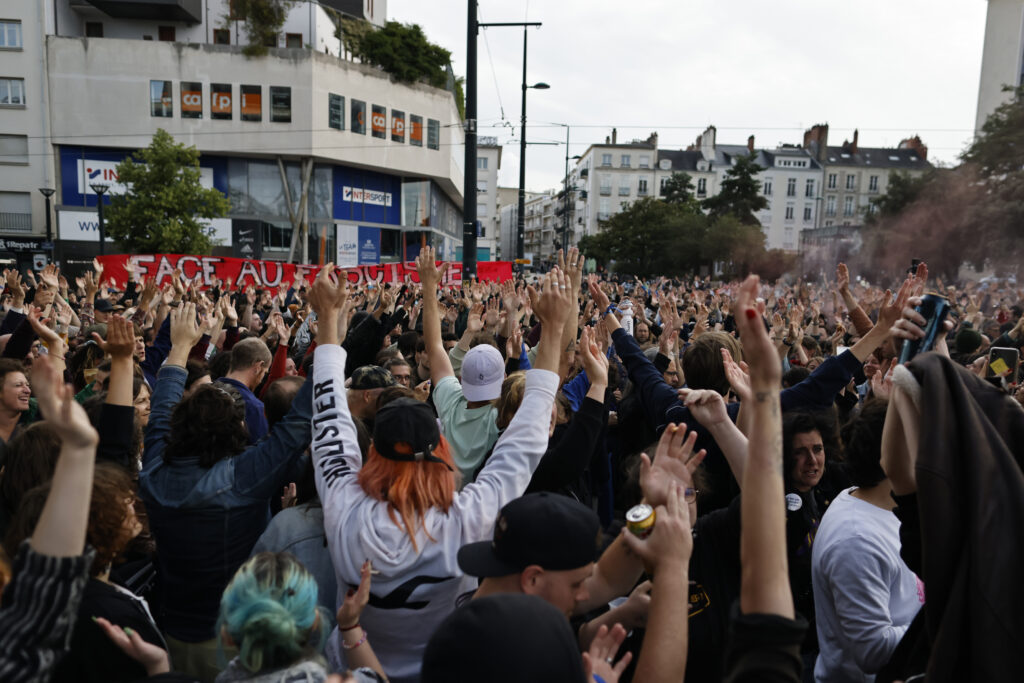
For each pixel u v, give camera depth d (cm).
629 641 204
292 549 240
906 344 178
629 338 388
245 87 3809
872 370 417
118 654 184
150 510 255
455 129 5012
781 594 134
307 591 163
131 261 1402
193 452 259
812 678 277
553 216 12681
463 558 184
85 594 190
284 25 3981
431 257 346
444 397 328
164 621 256
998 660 133
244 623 154
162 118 3781
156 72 3753
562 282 245
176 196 3372
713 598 215
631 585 199
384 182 4472
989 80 5588
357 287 1127
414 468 208
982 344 684
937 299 175
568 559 171
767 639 130
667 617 160
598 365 281
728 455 218
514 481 222
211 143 3825
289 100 3828
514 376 333
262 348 416
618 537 197
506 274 1595
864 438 236
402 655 207
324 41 4128
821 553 236
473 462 312
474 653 121
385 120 4209
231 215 3981
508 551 175
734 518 217
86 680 181
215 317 647
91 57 3712
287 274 1469
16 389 354
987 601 136
